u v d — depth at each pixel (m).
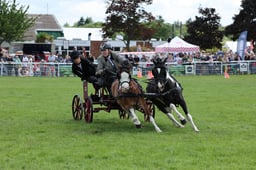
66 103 20.53
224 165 9.16
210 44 65.81
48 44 55.12
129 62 13.36
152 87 13.62
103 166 9.08
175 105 14.42
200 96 23.19
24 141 11.60
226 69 41.38
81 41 58.31
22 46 59.59
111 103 14.39
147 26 59.81
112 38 66.88
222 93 24.80
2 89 27.44
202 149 10.55
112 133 12.75
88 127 13.91
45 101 21.30
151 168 8.92
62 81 34.50
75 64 14.87
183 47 47.28
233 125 14.20
